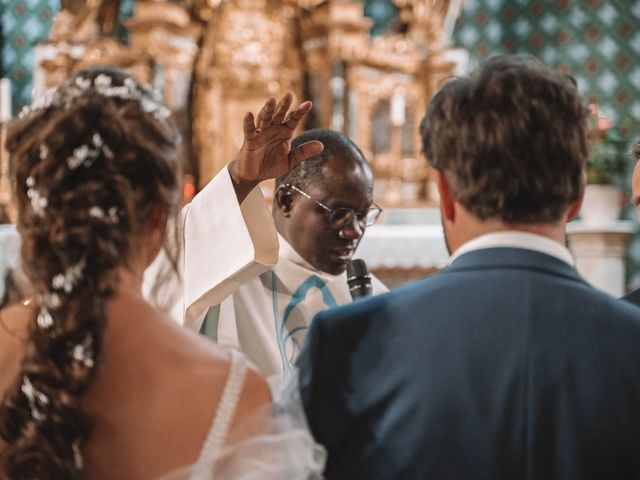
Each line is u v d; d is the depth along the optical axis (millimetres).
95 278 1303
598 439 1298
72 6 8047
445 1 8180
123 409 1317
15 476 1281
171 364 1346
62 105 1381
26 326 1384
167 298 1741
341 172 2543
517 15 9141
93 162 1323
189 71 7988
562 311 1357
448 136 1412
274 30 8039
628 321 1360
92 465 1319
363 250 7414
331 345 1438
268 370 2480
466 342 1361
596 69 8977
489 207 1397
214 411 1335
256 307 2533
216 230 2238
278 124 2008
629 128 8883
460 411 1333
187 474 1284
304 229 2582
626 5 8969
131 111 1380
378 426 1375
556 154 1365
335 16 7930
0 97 7793
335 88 7945
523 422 1314
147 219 1395
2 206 7695
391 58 8094
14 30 8938
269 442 1328
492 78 1405
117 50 7879
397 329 1409
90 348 1286
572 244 7910
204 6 7969
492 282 1392
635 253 8633
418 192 8117
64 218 1301
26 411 1302
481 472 1309
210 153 7949
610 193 7879
